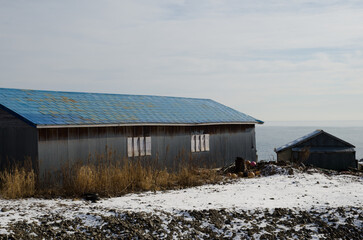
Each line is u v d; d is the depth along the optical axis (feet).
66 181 47.85
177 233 29.35
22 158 51.65
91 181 46.78
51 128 51.65
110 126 59.11
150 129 65.46
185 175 57.31
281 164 73.56
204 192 47.83
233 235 29.86
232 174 65.31
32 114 52.65
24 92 62.13
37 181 49.24
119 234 28.27
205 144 75.36
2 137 54.19
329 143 90.12
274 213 35.45
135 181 52.37
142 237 27.96
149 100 79.46
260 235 30.17
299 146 90.33
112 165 55.11
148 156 64.69
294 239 30.09
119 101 72.69
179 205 37.81
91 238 27.27
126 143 61.57
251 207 37.19
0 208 35.42
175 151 69.46
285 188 50.88
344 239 30.83
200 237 29.14
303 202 40.63
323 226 32.91
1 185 47.91
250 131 86.79
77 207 35.99
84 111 60.75
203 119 75.77
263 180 59.26
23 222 28.78
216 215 33.73
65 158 53.11
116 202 40.14
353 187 52.49
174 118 70.95
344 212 36.37
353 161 88.99
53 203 39.91
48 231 27.55
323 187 51.98
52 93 66.13
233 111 89.45
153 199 42.04
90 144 56.44
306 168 71.82
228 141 80.59
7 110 52.39
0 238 25.05
